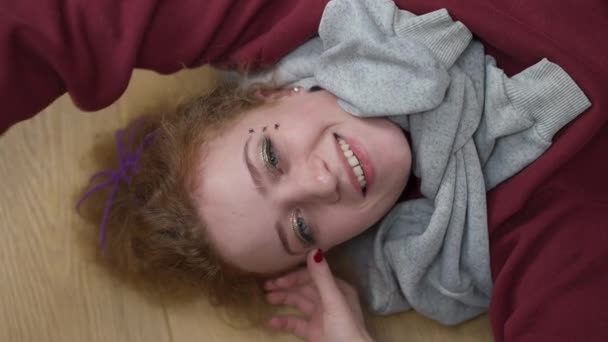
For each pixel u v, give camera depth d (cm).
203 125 76
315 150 73
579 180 73
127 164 80
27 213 83
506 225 75
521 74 72
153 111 86
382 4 73
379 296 81
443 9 72
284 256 77
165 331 82
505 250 75
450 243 76
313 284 82
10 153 85
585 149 72
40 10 72
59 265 82
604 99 70
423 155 74
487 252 76
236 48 79
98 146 85
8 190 84
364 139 73
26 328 80
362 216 75
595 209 72
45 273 82
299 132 73
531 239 73
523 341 73
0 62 71
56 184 84
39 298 81
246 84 78
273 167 73
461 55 74
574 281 72
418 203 79
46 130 86
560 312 72
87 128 86
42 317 81
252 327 82
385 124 74
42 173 85
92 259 82
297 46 77
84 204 82
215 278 79
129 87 88
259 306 83
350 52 73
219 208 74
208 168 74
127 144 82
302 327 82
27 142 85
